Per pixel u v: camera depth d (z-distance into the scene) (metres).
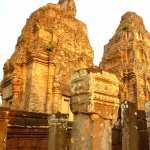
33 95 21.23
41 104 21.53
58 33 25.33
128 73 27.27
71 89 7.32
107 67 30.17
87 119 6.72
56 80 22.75
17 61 23.22
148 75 27.81
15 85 22.28
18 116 15.15
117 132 15.85
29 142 15.05
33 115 15.77
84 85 6.89
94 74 6.89
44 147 15.39
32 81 21.62
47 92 22.12
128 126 13.82
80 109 6.88
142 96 26.25
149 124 11.89
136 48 28.80
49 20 25.50
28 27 25.52
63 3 28.50
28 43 24.12
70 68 24.66
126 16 32.22
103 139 6.71
